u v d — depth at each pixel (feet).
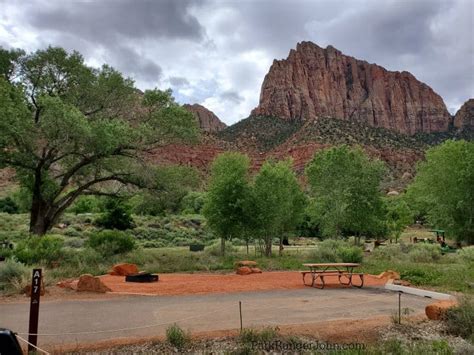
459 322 23.59
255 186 79.20
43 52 73.00
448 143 116.16
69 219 138.92
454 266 56.24
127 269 49.98
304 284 42.42
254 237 80.38
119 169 77.56
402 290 38.42
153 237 131.95
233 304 31.32
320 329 23.11
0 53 71.15
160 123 72.59
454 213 111.04
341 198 105.09
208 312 28.30
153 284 42.11
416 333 23.25
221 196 77.30
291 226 94.27
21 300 32.37
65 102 72.23
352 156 110.63
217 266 58.80
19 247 56.70
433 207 116.57
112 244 65.26
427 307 26.43
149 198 78.54
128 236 70.08
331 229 108.06
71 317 26.71
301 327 23.45
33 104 72.49
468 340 21.76
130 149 73.97
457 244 114.52
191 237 143.54
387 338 22.24
